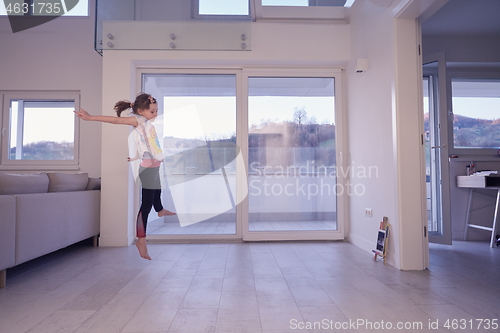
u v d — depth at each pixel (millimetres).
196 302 2035
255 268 2842
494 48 4406
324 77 4301
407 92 2840
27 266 2934
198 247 3771
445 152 3859
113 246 3814
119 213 3836
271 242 4066
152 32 2482
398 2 2777
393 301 2045
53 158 4660
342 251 3541
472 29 4215
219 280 2496
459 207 4340
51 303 2029
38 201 2643
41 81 4613
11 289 2299
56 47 4645
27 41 4629
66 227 3070
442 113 3906
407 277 2568
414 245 2793
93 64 4629
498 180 3734
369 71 3434
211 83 4270
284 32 4020
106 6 2467
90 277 2588
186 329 1657
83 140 4590
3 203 2252
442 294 2176
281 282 2439
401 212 2801
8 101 4621
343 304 1995
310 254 3398
